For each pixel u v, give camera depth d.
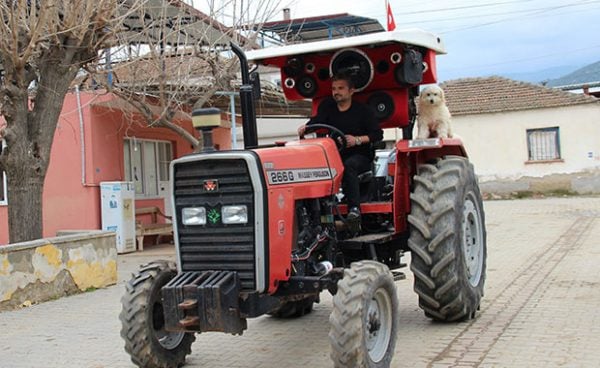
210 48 12.97
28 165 10.50
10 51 9.95
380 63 6.90
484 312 7.53
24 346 7.41
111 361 6.61
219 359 6.39
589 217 17.62
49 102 10.65
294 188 5.48
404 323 7.24
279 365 6.10
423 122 7.59
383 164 8.41
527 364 5.64
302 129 6.60
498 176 27.36
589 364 5.56
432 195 6.62
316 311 8.23
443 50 7.25
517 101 27.25
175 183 5.40
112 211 15.30
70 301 9.89
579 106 26.27
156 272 5.78
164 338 5.89
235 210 5.15
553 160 26.62
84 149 15.49
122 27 12.21
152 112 13.74
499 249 12.62
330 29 19.00
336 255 6.20
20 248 9.60
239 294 5.16
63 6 10.34
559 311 7.40
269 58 6.88
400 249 7.30
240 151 5.18
